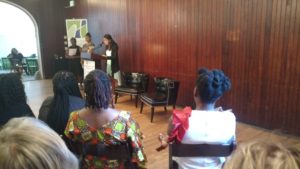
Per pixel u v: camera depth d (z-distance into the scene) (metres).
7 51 13.23
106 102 1.59
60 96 1.94
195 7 4.82
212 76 1.63
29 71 10.89
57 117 1.89
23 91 1.82
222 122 1.55
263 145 0.51
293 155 0.48
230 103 4.57
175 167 1.68
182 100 5.39
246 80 4.29
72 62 7.05
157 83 5.07
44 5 8.97
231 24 4.33
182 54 5.22
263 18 3.92
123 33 6.57
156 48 5.75
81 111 1.65
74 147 1.69
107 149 1.62
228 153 1.59
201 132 1.53
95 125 1.60
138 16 6.05
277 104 3.97
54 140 0.57
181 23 5.12
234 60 4.39
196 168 1.62
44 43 9.18
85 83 1.58
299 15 3.54
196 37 4.90
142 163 1.69
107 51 6.09
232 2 4.26
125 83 5.89
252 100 4.27
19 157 0.51
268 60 3.97
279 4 3.72
